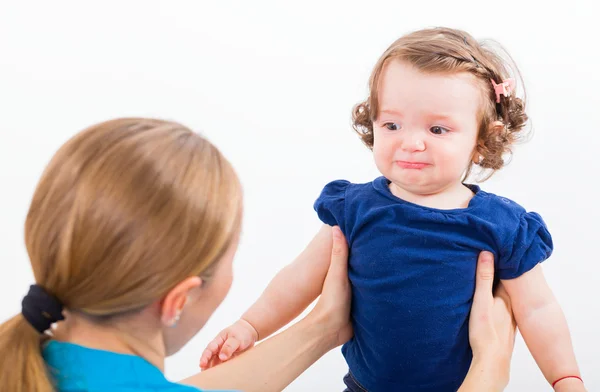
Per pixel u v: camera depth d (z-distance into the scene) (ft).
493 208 4.03
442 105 3.82
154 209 2.70
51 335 2.93
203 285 3.03
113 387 2.72
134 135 2.82
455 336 4.00
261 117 8.59
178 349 3.33
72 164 2.75
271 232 7.65
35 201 2.77
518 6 8.44
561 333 3.98
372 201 4.13
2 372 2.65
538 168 7.76
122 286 2.72
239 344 4.32
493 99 4.06
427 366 4.06
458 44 3.97
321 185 7.94
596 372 6.19
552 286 7.06
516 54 8.35
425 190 4.02
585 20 8.33
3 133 8.17
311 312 4.22
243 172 8.04
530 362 6.56
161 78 8.76
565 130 7.86
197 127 8.35
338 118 8.57
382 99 3.96
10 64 8.54
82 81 8.63
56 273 2.71
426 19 8.60
